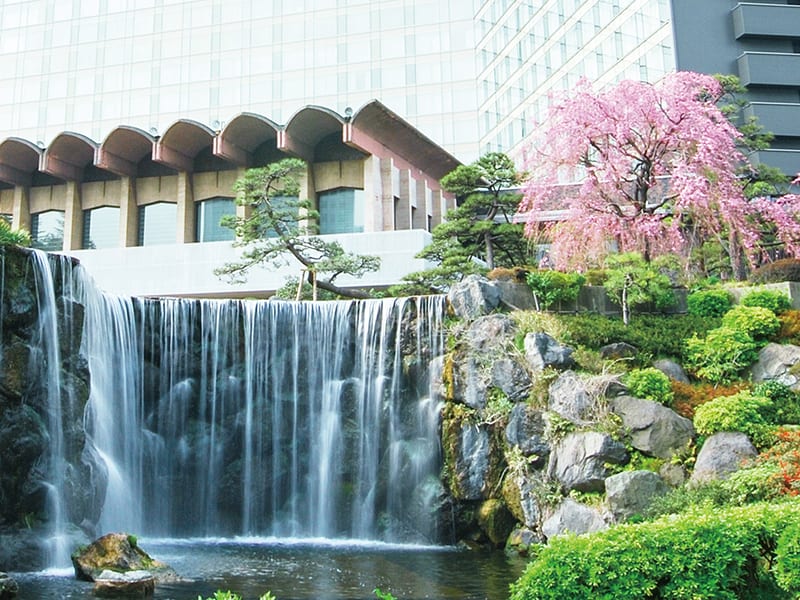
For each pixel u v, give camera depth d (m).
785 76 55.53
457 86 78.06
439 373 27.94
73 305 23.69
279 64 80.69
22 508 20.97
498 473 25.44
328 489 28.98
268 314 30.56
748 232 33.06
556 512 23.02
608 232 33.72
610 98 34.31
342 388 29.69
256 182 38.44
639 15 57.56
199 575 19.62
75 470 22.61
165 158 50.88
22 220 54.56
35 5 87.56
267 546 25.62
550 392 24.95
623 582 11.09
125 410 27.55
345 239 46.94
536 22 68.88
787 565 11.30
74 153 53.25
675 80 34.47
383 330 29.56
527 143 37.84
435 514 26.27
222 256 48.06
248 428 29.66
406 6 80.06
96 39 85.12
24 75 86.00
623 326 28.25
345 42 80.31
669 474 22.05
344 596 17.34
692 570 11.24
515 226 40.53
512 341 26.80
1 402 20.66
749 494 19.03
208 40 82.62
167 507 28.47
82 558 18.84
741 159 38.62
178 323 29.50
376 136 50.38
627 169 34.38
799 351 25.94
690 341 27.53
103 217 54.66
